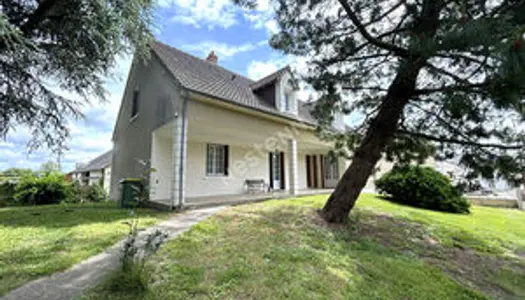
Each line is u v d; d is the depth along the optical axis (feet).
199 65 32.65
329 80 17.70
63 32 18.16
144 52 22.33
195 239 13.52
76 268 9.82
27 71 19.36
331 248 13.60
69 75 21.03
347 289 9.37
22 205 34.60
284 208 22.57
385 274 11.18
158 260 10.59
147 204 25.20
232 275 9.41
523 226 24.31
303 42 16.98
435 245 16.63
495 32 7.73
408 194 30.66
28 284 8.43
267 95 34.99
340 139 22.72
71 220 18.58
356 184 18.62
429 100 15.60
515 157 12.19
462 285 11.39
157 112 26.96
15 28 13.42
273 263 10.82
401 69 13.35
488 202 47.01
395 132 17.95
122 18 17.83
